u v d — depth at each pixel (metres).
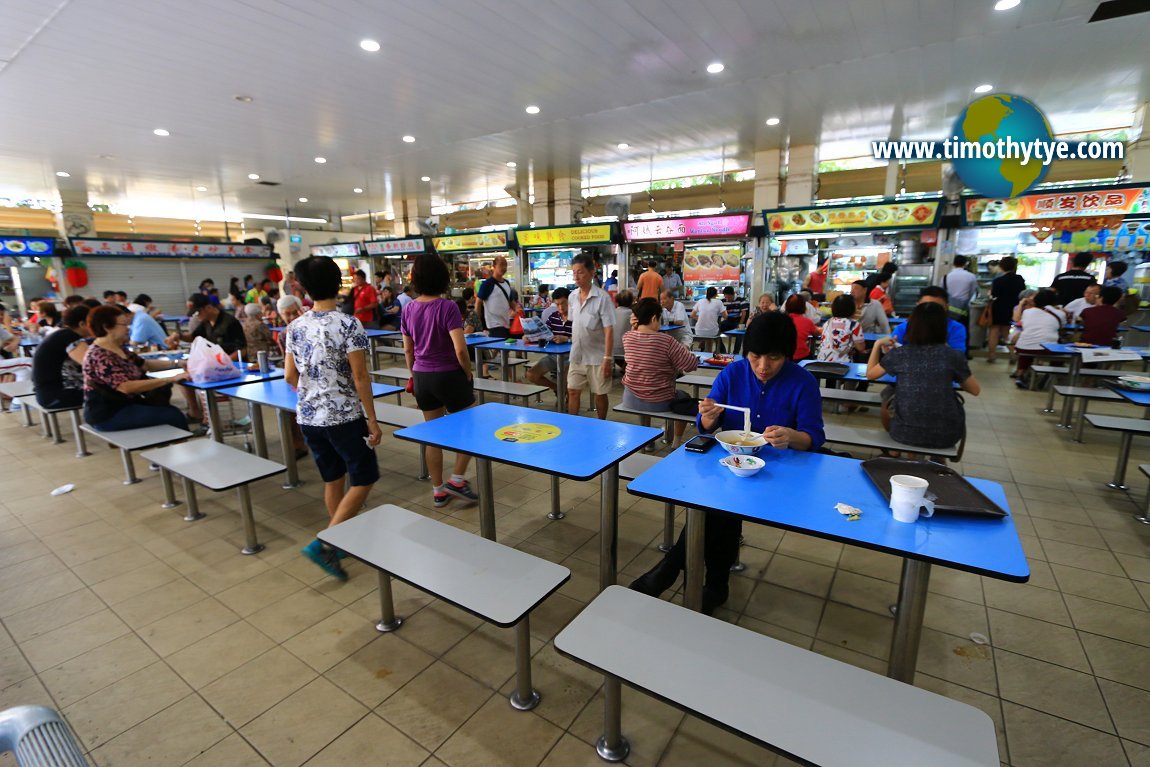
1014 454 4.25
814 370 4.36
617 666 1.40
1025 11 4.21
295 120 6.65
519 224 12.55
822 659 1.41
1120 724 1.75
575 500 3.57
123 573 2.75
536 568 1.88
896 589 2.53
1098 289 5.95
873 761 1.12
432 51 4.77
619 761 1.65
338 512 2.67
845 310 5.00
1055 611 2.33
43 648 2.20
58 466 4.33
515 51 4.81
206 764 1.66
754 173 9.39
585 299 4.38
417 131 7.36
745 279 9.57
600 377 4.45
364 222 17.84
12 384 5.53
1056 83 5.88
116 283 12.48
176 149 7.77
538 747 1.71
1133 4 4.10
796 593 2.50
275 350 7.48
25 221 11.83
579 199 11.09
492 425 2.59
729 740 1.72
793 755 1.14
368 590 2.59
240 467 2.93
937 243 7.97
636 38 4.61
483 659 2.11
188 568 2.79
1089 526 3.06
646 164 9.82
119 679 2.02
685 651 1.45
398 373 5.59
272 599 2.52
